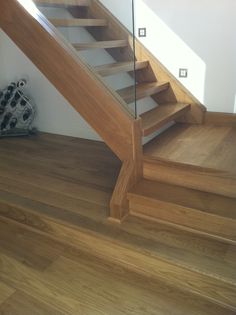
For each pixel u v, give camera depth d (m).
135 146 1.93
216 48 2.59
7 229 2.21
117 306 1.58
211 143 2.33
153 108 2.71
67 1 2.25
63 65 1.91
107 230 1.88
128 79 2.36
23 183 2.47
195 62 2.70
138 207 1.98
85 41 2.37
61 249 2.00
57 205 2.15
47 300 1.64
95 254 1.93
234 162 1.98
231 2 2.41
